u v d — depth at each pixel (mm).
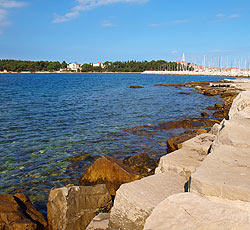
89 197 6375
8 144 13172
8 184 8797
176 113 22516
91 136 14727
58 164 10594
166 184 5727
